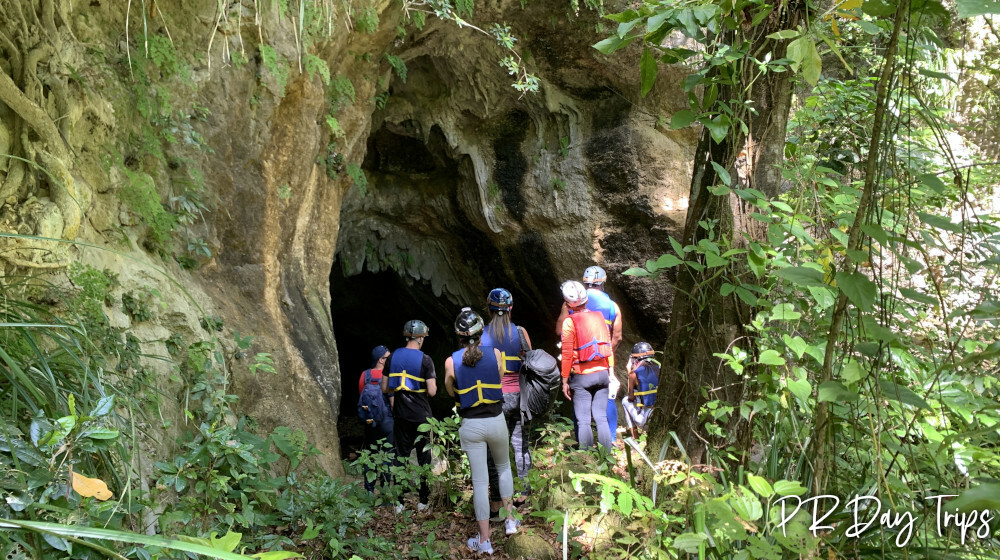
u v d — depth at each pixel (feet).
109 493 5.55
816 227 9.12
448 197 28.94
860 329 6.21
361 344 40.27
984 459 6.31
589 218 26.11
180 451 10.28
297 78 15.25
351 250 30.73
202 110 13.37
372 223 30.45
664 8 6.85
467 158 27.53
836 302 6.36
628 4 21.44
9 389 6.93
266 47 14.32
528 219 27.43
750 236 8.89
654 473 8.77
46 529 3.99
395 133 27.17
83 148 10.62
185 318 11.87
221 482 9.73
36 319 7.76
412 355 15.44
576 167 26.02
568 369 15.19
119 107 11.62
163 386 10.66
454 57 23.95
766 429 8.93
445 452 15.44
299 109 15.74
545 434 17.51
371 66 19.17
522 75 24.18
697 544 6.60
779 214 7.83
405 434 15.58
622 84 24.17
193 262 13.39
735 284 8.71
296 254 17.20
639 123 24.86
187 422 10.93
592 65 23.66
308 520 10.83
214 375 11.64
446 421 15.17
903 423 7.13
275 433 12.19
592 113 25.68
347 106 18.43
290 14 14.60
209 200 13.83
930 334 8.55
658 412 10.33
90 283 9.61
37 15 9.87
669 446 9.93
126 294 10.63
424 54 23.75
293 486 12.32
